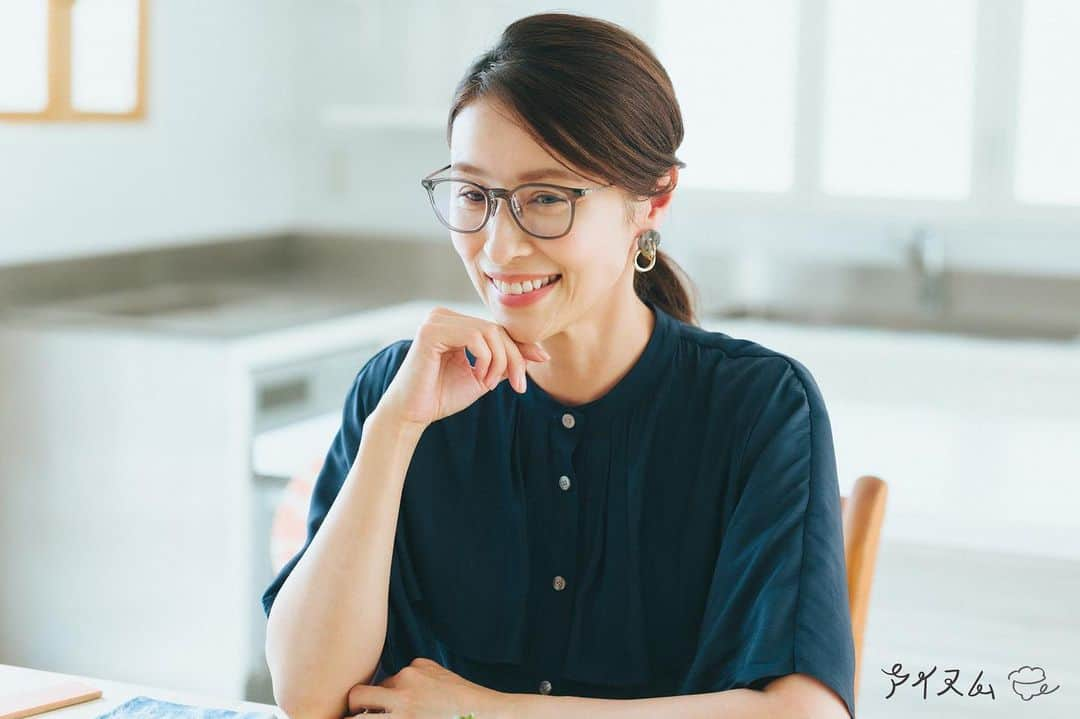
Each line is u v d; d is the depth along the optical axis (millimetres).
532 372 1585
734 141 4621
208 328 3691
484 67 1425
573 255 1411
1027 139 4254
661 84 1450
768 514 1494
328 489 1692
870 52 4414
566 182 1395
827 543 1476
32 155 3949
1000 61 4250
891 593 2688
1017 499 2678
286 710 1552
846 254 4711
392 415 1549
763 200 4586
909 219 4410
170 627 3686
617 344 1554
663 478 1567
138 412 3664
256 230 5027
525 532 1586
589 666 1560
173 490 3646
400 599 1621
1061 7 4172
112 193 4262
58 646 3857
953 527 2609
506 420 1599
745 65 4578
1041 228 4355
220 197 4793
